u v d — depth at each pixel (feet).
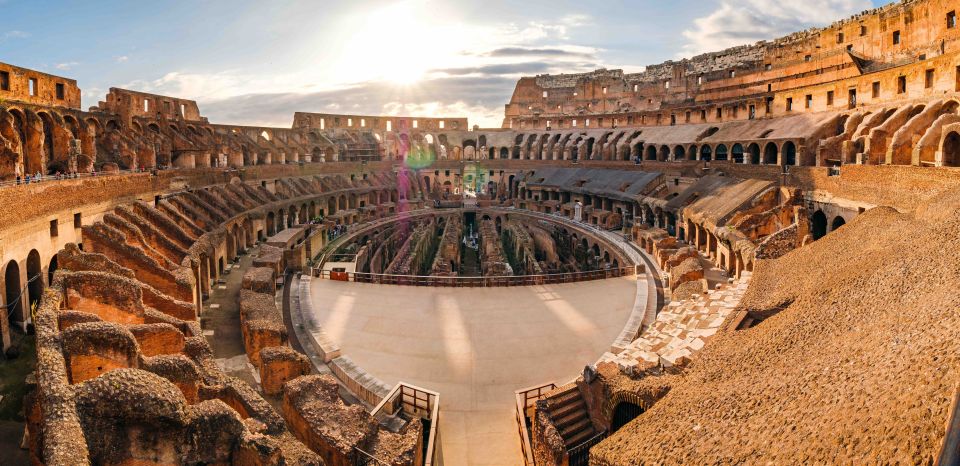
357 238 248.73
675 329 91.86
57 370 57.00
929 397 36.29
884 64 215.51
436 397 80.64
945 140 136.56
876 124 173.58
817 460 37.91
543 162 356.79
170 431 53.93
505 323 118.11
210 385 72.43
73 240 115.24
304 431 69.97
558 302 131.75
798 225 130.31
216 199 186.80
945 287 54.65
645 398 67.41
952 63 149.89
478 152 407.85
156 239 126.72
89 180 121.60
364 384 89.35
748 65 290.35
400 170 364.99
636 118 327.88
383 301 133.49
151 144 197.26
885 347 48.67
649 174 264.72
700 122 287.89
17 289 97.50
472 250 272.31
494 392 89.40
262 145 296.10
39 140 151.74
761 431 45.65
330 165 312.09
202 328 116.06
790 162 232.32
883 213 104.94
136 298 89.35
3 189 91.45
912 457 32.76
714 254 173.99
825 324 63.26
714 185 208.74
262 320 102.22
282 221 237.66
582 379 80.89
